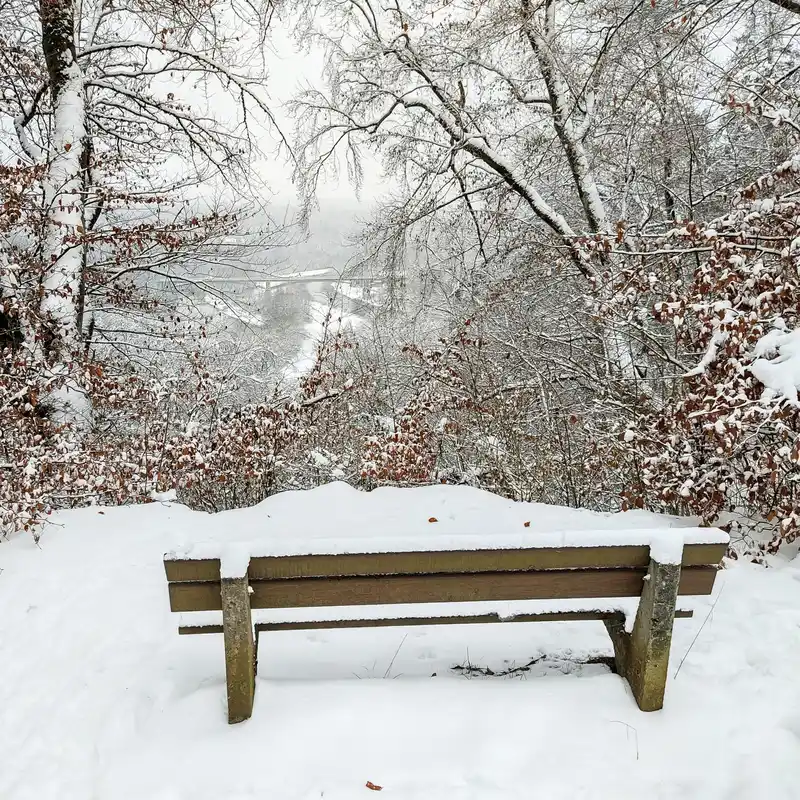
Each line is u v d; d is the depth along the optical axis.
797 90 6.85
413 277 12.09
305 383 7.79
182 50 9.20
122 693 2.62
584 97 9.31
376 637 2.90
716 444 3.91
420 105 10.82
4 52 8.74
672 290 5.47
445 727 2.15
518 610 2.35
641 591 2.22
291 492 5.24
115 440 6.71
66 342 7.18
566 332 8.77
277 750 2.08
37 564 4.03
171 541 4.35
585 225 10.80
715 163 8.16
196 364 7.63
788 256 4.00
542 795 1.92
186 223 8.96
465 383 7.71
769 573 3.54
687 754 2.07
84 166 9.49
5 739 2.44
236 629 2.09
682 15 6.93
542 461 6.25
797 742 2.10
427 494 5.11
